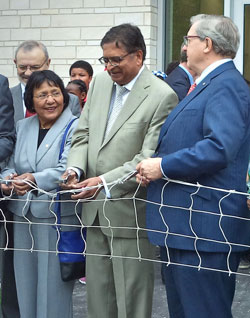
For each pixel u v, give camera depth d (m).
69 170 4.82
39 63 5.76
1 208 5.19
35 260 5.16
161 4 8.95
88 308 5.02
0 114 5.23
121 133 4.78
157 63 9.02
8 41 9.16
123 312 4.82
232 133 4.09
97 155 4.84
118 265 4.83
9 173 5.18
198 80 4.38
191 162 4.12
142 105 4.78
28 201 5.07
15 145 5.29
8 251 5.35
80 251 4.99
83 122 5.01
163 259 4.58
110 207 4.80
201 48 4.33
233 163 4.27
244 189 4.34
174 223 4.30
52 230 5.05
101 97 4.97
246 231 4.35
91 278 4.96
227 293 4.38
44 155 5.10
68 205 4.98
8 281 5.41
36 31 9.07
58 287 5.08
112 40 4.73
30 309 5.19
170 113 4.46
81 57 8.97
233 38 4.32
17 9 9.11
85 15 8.93
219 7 9.18
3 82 5.28
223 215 4.23
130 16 8.81
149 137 4.71
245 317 6.21
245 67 9.25
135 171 4.54
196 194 4.25
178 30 9.15
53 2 9.01
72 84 7.72
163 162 4.20
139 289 4.85
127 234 4.81
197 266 4.27
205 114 4.20
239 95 4.19
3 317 5.46
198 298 4.29
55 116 5.12
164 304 6.50
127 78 4.80
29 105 5.16
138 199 4.65
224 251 4.26
